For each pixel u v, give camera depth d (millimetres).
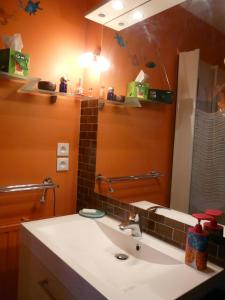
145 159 1377
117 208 1479
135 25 1466
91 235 1327
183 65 1205
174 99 1246
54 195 1677
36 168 1578
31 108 1533
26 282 1258
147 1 1318
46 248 1071
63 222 1383
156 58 1344
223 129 1038
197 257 943
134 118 1448
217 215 1011
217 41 1055
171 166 1241
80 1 1710
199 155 1124
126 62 1508
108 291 781
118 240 1274
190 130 1168
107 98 1584
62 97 1665
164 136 1286
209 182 1077
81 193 1755
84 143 1724
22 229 1311
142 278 984
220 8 1050
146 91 1394
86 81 1758
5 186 1457
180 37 1220
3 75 1340
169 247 1133
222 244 978
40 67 1551
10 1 1412
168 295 781
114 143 1528
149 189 1331
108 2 1358
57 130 1660
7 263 1497
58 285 986
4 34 1398
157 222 1240
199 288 851
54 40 1600
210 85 1084
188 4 1181
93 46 1706
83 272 881
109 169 1558
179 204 1187
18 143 1496
